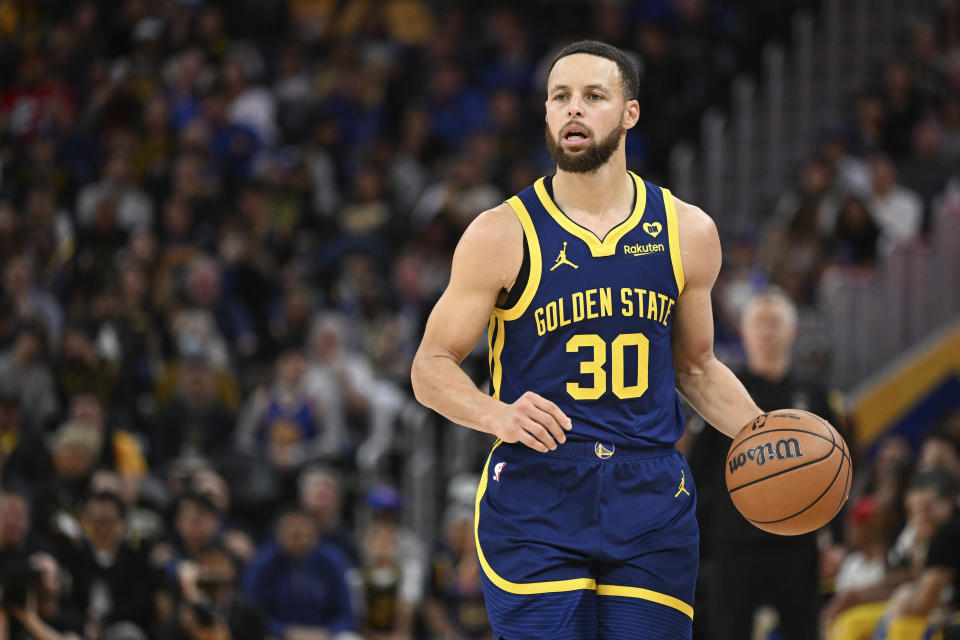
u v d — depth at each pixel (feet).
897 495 78.74
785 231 121.08
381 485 107.24
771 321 67.82
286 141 149.69
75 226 131.95
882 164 127.03
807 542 65.36
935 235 110.93
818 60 146.41
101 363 108.58
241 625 75.00
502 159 142.92
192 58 153.07
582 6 159.74
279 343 120.16
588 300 37.42
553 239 37.76
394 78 153.79
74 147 142.72
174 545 84.07
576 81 37.65
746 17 152.15
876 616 73.31
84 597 78.07
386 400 115.65
